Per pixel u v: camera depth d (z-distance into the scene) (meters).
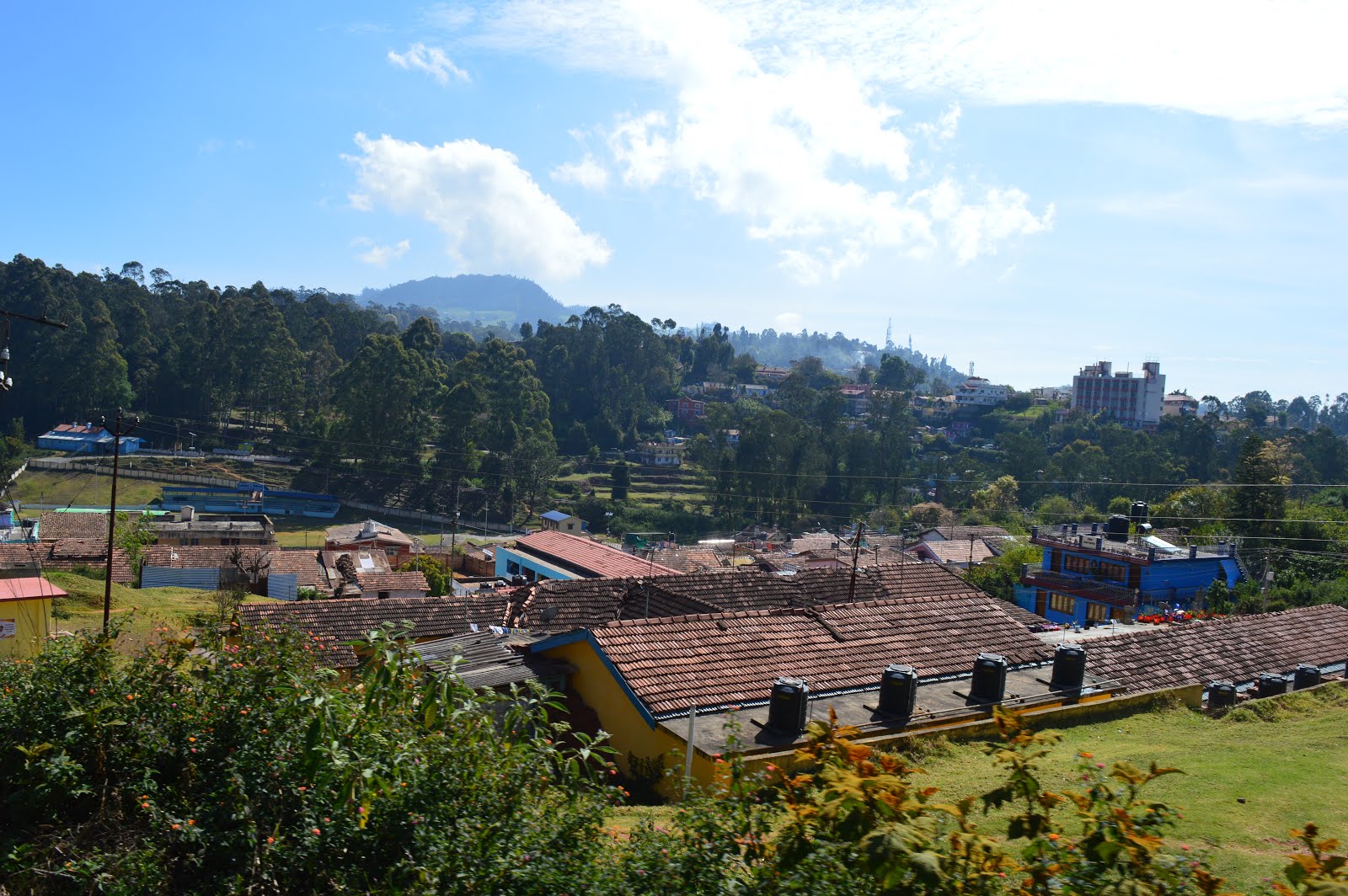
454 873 4.60
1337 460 69.00
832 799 3.89
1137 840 3.70
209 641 6.65
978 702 10.88
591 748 5.82
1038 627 19.45
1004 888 4.05
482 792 5.12
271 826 5.13
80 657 6.38
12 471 63.88
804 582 19.31
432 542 58.25
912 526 55.19
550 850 4.70
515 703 6.05
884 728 9.77
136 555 35.88
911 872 3.71
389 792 5.04
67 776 5.39
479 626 17.55
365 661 6.36
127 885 4.73
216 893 4.77
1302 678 13.07
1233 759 9.02
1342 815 7.17
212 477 69.31
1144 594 27.62
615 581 18.25
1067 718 11.05
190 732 5.72
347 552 42.50
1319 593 26.11
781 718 9.38
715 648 11.11
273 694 5.84
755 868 4.31
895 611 13.17
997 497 66.75
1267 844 6.51
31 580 14.61
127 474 68.50
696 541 63.84
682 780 6.15
